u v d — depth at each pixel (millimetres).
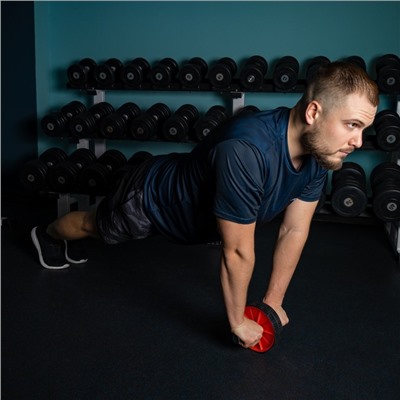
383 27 3602
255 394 1547
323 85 1249
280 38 3764
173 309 2152
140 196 1683
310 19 3693
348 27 3648
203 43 3898
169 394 1537
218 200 1393
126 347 1819
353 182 2834
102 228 1824
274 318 1701
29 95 4152
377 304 2246
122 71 3459
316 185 1590
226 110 3658
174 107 3996
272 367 1701
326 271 2650
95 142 3783
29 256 2771
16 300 2203
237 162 1333
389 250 3045
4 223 3383
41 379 1603
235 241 1435
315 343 1872
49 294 2275
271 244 3121
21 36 4078
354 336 1937
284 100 3809
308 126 1301
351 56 3459
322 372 1675
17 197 4176
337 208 2822
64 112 3588
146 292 2328
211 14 3846
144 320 2043
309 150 1334
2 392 1526
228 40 3850
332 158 1310
